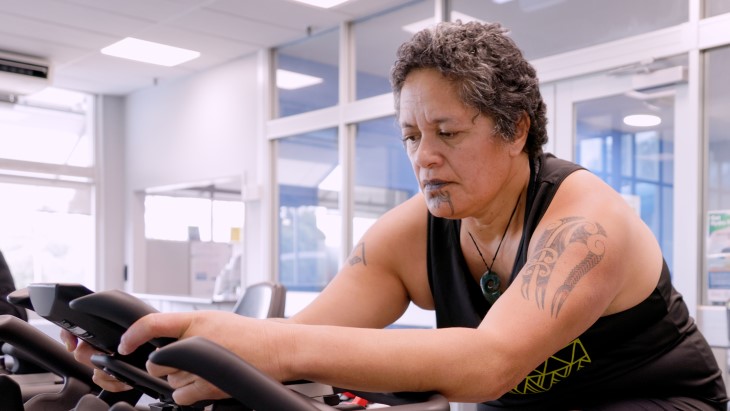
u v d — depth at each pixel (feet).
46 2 15.74
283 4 16.06
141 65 20.85
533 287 2.71
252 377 2.08
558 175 3.19
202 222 22.67
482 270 3.47
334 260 17.43
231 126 20.40
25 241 22.40
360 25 17.26
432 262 3.59
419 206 3.70
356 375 2.36
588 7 13.28
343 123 17.25
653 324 3.30
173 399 2.49
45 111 23.08
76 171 23.38
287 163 18.94
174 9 16.25
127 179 24.23
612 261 2.83
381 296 3.70
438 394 2.45
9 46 18.89
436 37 2.87
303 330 2.39
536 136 3.21
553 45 13.78
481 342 2.52
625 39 12.48
